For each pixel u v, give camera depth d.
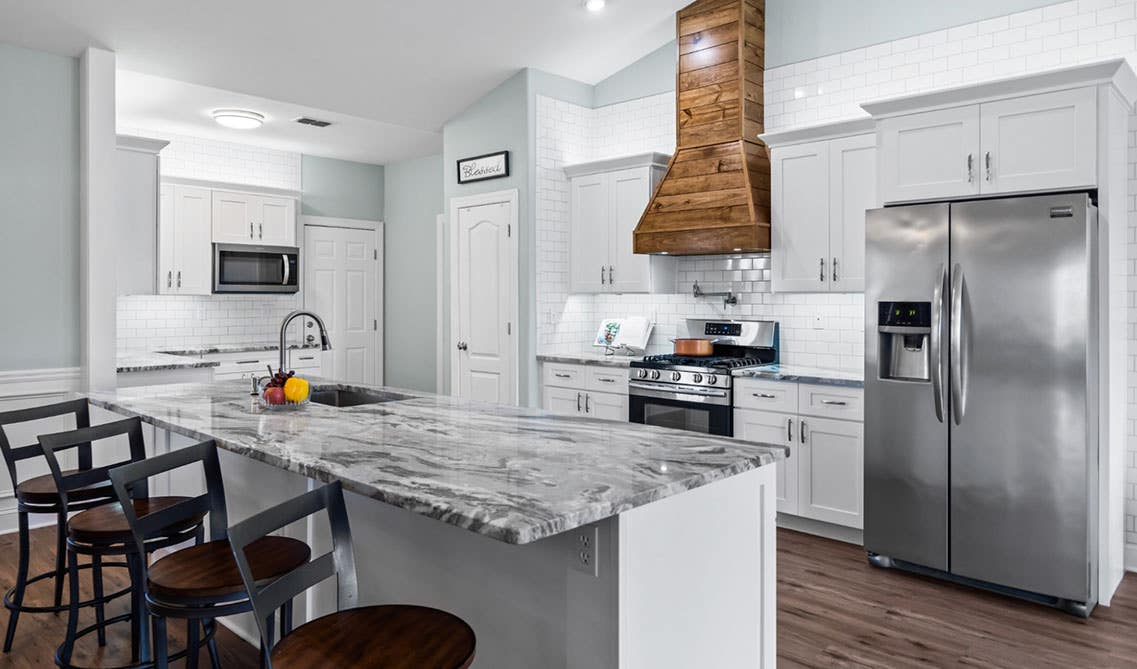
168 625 2.92
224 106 5.41
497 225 5.38
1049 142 3.13
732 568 1.91
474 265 5.57
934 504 3.33
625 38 5.05
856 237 4.00
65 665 2.40
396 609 1.64
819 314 4.50
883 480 3.49
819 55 4.46
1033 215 3.02
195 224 5.98
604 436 2.28
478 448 2.08
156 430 3.32
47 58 4.17
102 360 4.24
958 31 3.92
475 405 2.95
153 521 1.93
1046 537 3.04
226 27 4.17
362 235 7.52
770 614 2.05
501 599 1.86
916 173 3.50
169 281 5.84
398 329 7.57
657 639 1.68
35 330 4.15
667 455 1.99
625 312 5.50
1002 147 3.25
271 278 6.44
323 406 2.89
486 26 4.61
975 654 2.68
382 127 6.02
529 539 1.35
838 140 4.06
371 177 7.60
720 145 4.59
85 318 4.22
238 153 6.62
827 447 3.88
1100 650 2.70
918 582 3.37
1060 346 2.97
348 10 4.22
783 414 4.06
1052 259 2.98
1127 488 3.48
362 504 2.29
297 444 2.13
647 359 4.73
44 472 4.20
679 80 4.81
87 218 4.17
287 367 6.57
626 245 5.04
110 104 4.21
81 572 3.47
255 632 2.73
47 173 4.17
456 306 5.73
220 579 1.80
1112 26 3.45
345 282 7.38
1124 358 3.41
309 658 1.42
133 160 5.08
